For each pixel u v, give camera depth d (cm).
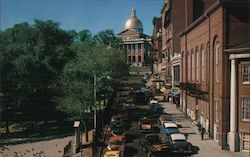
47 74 5394
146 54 18712
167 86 8425
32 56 5269
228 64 3638
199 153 3475
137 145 3803
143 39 18575
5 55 5025
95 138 3803
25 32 5559
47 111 6191
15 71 5056
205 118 4500
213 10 3944
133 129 4691
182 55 6419
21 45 5416
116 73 7738
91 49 7856
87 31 13462
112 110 6291
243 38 3622
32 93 5378
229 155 3397
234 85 3572
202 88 4772
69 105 4828
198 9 7838
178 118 5478
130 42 18838
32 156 3653
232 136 3562
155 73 12975
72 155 3522
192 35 5494
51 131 5200
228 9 3612
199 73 4950
